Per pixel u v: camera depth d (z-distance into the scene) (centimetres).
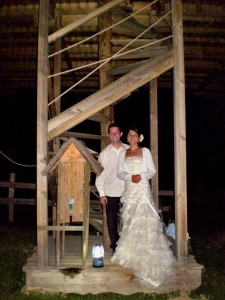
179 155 454
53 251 505
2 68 860
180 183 452
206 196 1014
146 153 449
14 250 646
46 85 442
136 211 432
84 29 684
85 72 884
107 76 569
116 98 454
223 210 1010
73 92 1091
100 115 524
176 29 464
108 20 569
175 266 436
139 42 568
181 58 461
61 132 445
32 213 1065
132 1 621
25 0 623
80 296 425
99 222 576
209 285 466
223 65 834
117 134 462
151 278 419
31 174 1327
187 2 630
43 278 433
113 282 434
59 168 430
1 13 648
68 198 433
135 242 422
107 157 468
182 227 448
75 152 430
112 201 466
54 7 621
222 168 1162
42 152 436
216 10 640
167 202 1018
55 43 621
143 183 441
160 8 623
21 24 677
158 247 423
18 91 1101
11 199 931
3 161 1298
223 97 1063
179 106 458
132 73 463
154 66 462
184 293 434
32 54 786
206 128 1164
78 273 432
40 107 438
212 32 704
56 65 622
